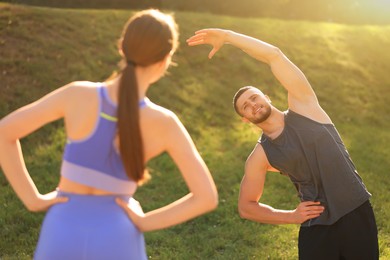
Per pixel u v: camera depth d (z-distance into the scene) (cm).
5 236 534
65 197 235
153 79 240
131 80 228
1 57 912
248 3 1717
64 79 909
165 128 231
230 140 853
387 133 964
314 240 346
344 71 1185
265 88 1059
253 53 346
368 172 758
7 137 233
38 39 977
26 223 557
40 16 1043
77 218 230
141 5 1588
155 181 684
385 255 520
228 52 1134
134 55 230
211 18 1256
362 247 340
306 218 341
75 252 226
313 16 1822
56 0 1473
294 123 344
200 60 1082
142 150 228
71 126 234
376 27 1459
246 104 346
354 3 1875
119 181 233
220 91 1005
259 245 542
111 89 235
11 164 235
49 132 778
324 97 1072
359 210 341
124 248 229
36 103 238
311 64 1182
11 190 627
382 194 681
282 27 1305
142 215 234
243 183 363
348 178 340
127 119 225
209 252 521
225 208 615
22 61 913
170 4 1623
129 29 232
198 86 1002
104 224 229
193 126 878
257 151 354
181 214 229
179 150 231
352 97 1096
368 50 1302
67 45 988
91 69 952
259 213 358
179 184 679
